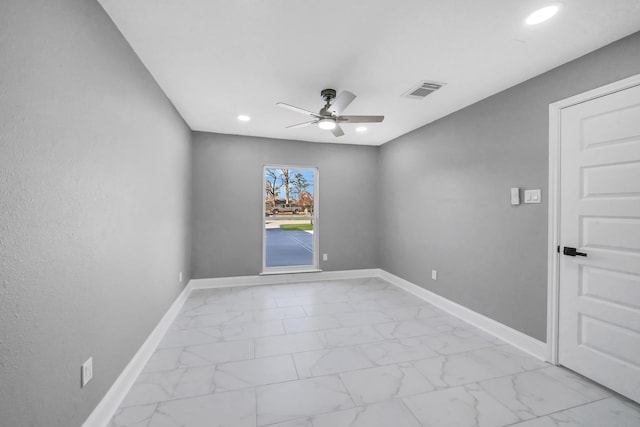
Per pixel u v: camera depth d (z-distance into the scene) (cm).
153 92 233
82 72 133
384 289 409
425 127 365
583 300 196
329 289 407
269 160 437
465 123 300
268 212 508
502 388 184
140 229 206
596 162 189
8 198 93
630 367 172
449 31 174
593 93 189
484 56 201
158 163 247
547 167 218
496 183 262
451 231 320
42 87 108
